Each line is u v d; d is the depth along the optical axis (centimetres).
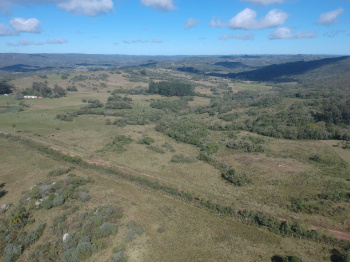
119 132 9150
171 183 5228
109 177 5625
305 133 8025
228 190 4991
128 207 4462
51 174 5672
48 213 4262
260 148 7106
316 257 3278
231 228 3934
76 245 3481
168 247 3516
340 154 6669
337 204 4297
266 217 3944
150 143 7775
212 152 6994
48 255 3334
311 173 5591
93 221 3941
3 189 5153
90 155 6731
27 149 7200
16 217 3975
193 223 4050
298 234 3684
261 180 5356
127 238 3625
